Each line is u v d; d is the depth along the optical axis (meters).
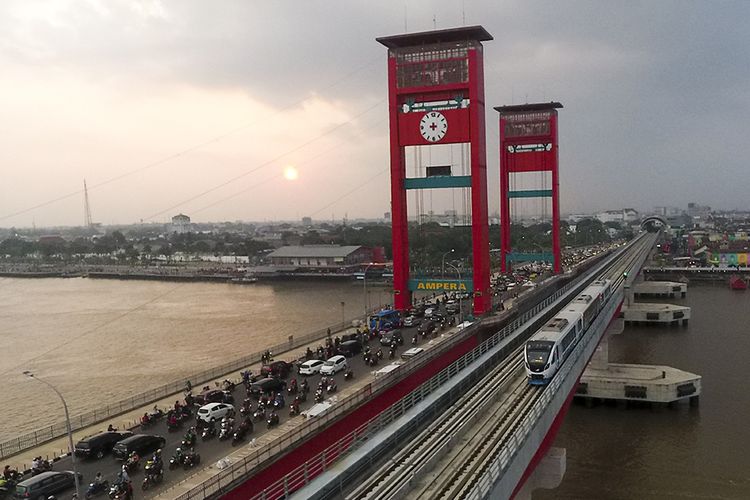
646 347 116.25
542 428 43.03
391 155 96.06
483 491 30.25
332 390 54.81
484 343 67.56
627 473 63.97
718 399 85.81
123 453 41.28
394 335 75.38
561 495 59.75
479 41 93.44
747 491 59.31
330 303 175.00
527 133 154.62
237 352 111.25
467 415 47.31
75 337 129.12
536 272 173.00
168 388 64.38
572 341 62.38
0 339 128.50
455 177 93.44
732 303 170.88
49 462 41.50
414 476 35.00
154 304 181.12
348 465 36.09
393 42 93.62
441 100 94.00
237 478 35.38
